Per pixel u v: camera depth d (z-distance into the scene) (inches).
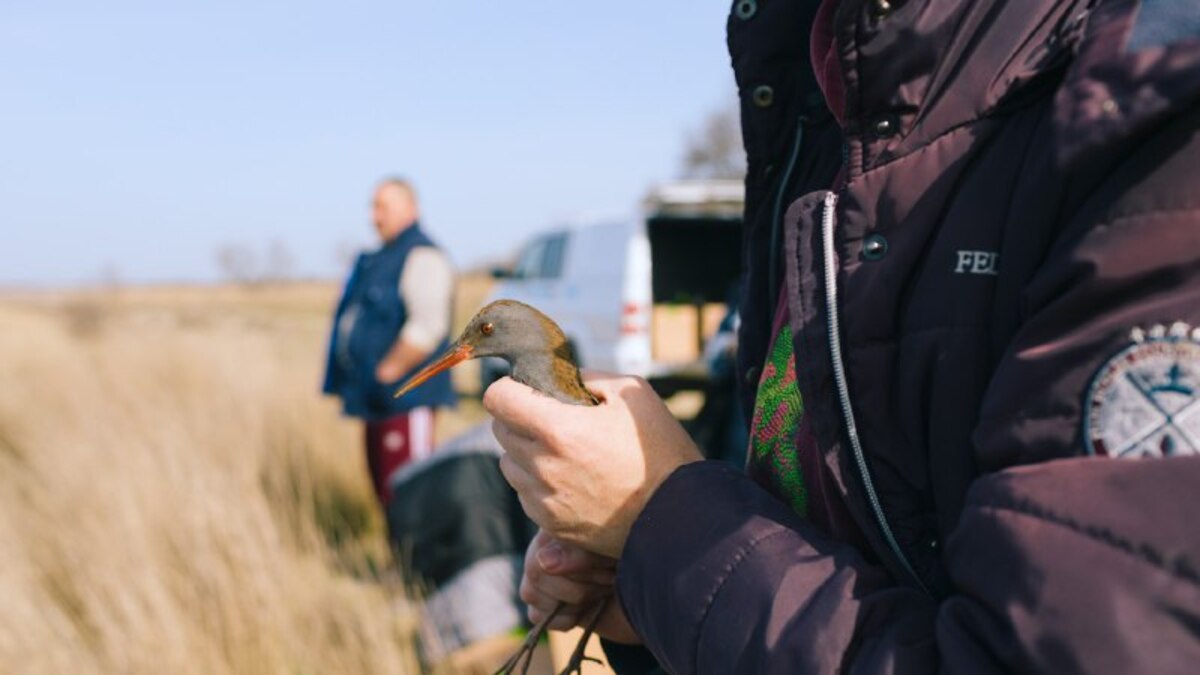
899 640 34.0
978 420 36.6
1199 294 30.1
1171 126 31.5
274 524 223.8
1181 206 30.7
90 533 204.5
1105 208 32.3
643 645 58.0
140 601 174.6
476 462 185.8
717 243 426.9
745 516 40.3
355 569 230.4
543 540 55.8
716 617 38.2
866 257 41.0
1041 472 31.2
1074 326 32.3
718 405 241.6
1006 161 38.1
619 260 413.1
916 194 39.9
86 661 163.5
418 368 255.6
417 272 255.3
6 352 513.3
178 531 196.1
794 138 55.6
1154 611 27.7
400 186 259.6
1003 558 30.7
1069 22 37.6
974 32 39.7
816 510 46.0
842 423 41.8
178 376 404.8
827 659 34.6
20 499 254.2
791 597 36.9
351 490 291.7
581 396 84.3
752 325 57.5
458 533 181.3
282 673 166.1
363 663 169.3
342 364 268.8
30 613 173.5
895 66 40.2
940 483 38.7
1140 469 29.4
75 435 304.5
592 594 55.7
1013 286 36.2
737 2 56.4
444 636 177.8
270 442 304.0
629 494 43.8
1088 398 31.2
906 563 40.2
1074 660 28.2
